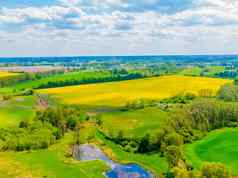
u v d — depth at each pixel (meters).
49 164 99.12
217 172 71.75
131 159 105.50
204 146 110.62
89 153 112.50
